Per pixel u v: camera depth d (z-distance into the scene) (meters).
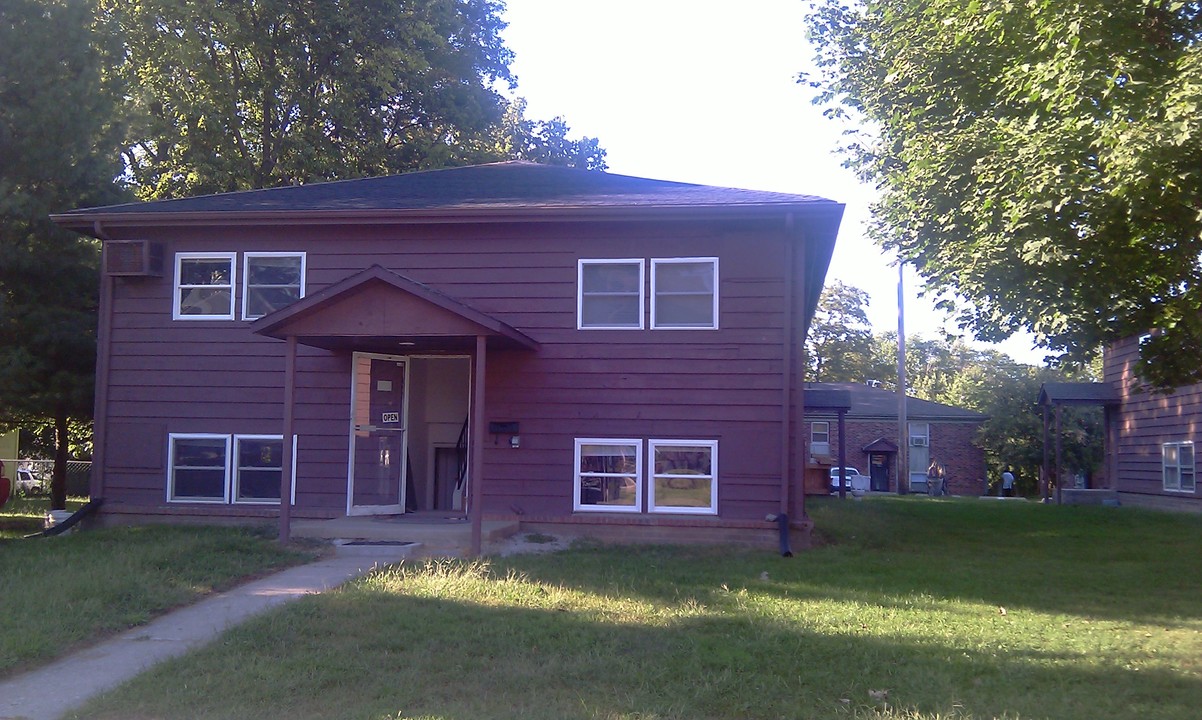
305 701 7.00
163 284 15.95
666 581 11.20
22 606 9.51
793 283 14.70
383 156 30.19
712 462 14.62
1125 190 11.38
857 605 10.16
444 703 6.96
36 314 17.61
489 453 15.07
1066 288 13.05
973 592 11.15
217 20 26.64
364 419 15.59
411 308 13.15
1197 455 25.45
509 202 15.13
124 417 15.90
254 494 15.70
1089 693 7.26
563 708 6.81
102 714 6.81
